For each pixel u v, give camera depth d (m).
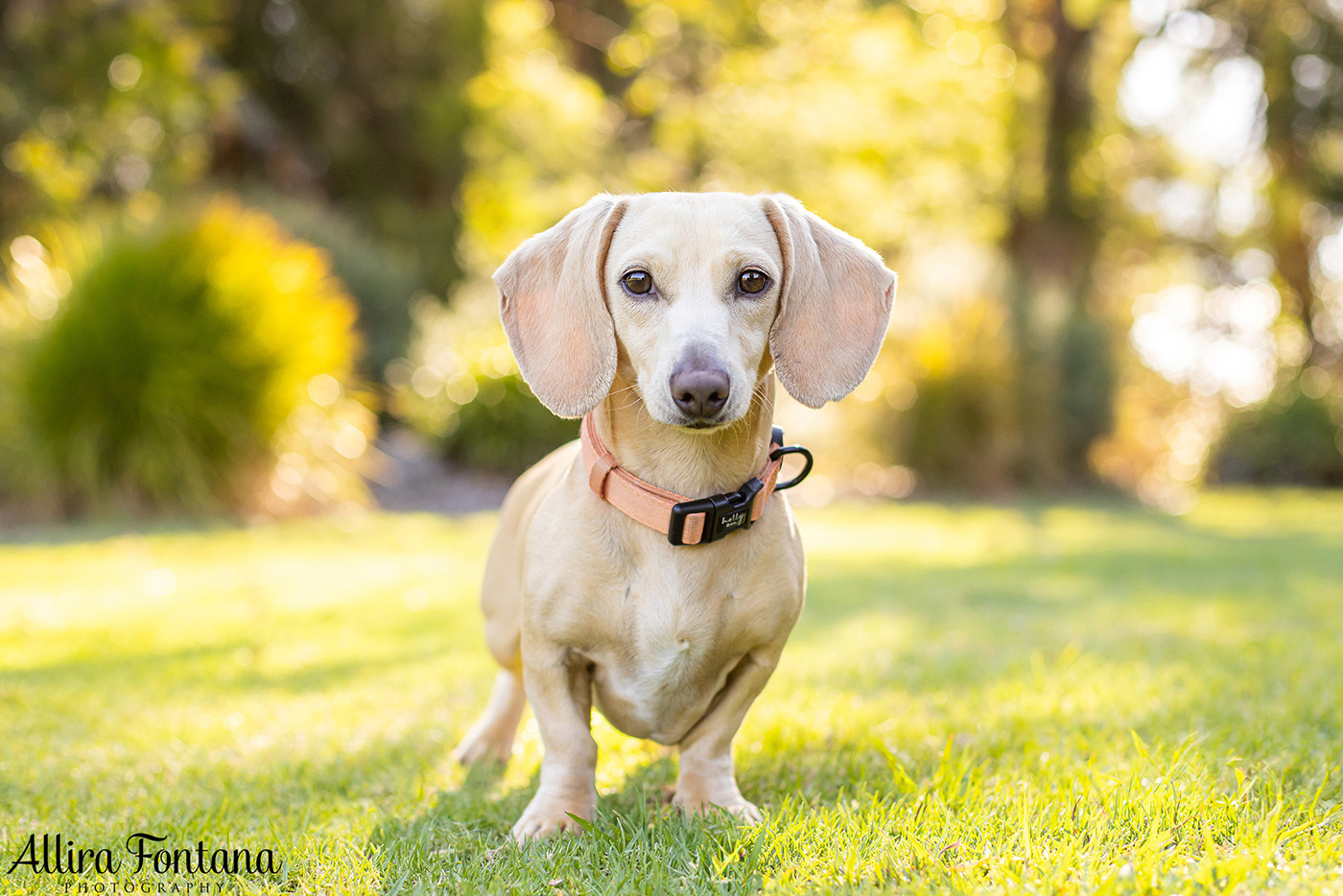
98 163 13.71
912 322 14.49
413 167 19.55
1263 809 2.30
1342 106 20.09
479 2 18.62
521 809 2.67
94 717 3.48
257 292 9.41
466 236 19.61
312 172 18.81
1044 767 2.77
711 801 2.55
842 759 3.01
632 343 2.43
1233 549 8.85
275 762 3.05
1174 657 4.39
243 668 4.25
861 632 5.12
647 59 21.19
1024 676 4.05
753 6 20.91
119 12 13.70
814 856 2.19
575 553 2.46
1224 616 5.46
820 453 14.23
